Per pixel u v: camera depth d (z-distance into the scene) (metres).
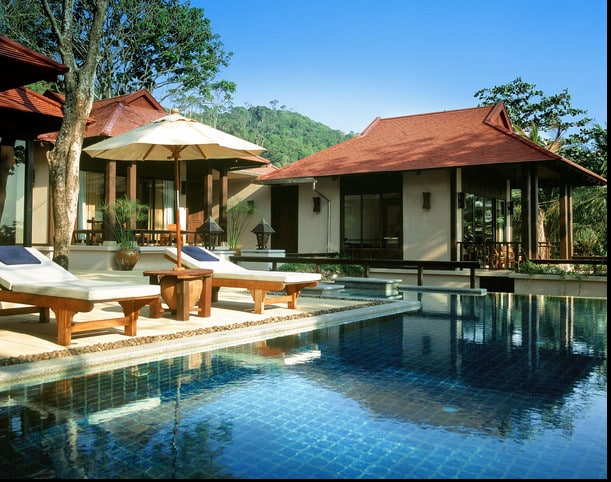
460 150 16.64
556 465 2.59
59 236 9.27
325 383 4.09
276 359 4.97
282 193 20.59
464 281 15.36
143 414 3.31
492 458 2.67
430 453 2.73
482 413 3.38
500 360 4.95
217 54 36.16
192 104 37.97
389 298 10.28
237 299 9.45
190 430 3.04
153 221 19.11
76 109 9.37
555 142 27.86
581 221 22.25
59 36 9.45
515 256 15.33
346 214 18.56
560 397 3.74
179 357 5.04
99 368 4.56
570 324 7.28
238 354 5.20
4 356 4.55
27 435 2.94
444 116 20.41
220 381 4.13
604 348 5.55
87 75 9.47
